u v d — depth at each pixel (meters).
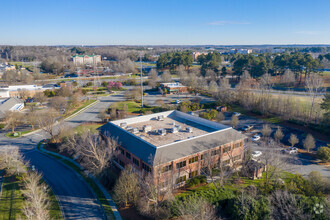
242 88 100.56
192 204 31.27
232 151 49.16
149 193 36.56
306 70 121.50
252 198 32.91
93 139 56.84
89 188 42.44
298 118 77.56
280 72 137.00
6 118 75.00
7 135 70.75
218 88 122.12
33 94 118.06
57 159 54.75
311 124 71.50
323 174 47.12
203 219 29.33
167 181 40.22
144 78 177.88
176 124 56.75
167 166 39.62
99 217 34.47
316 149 59.59
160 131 49.25
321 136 66.12
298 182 38.56
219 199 35.31
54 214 34.91
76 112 93.81
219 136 47.59
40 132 73.62
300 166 50.62
